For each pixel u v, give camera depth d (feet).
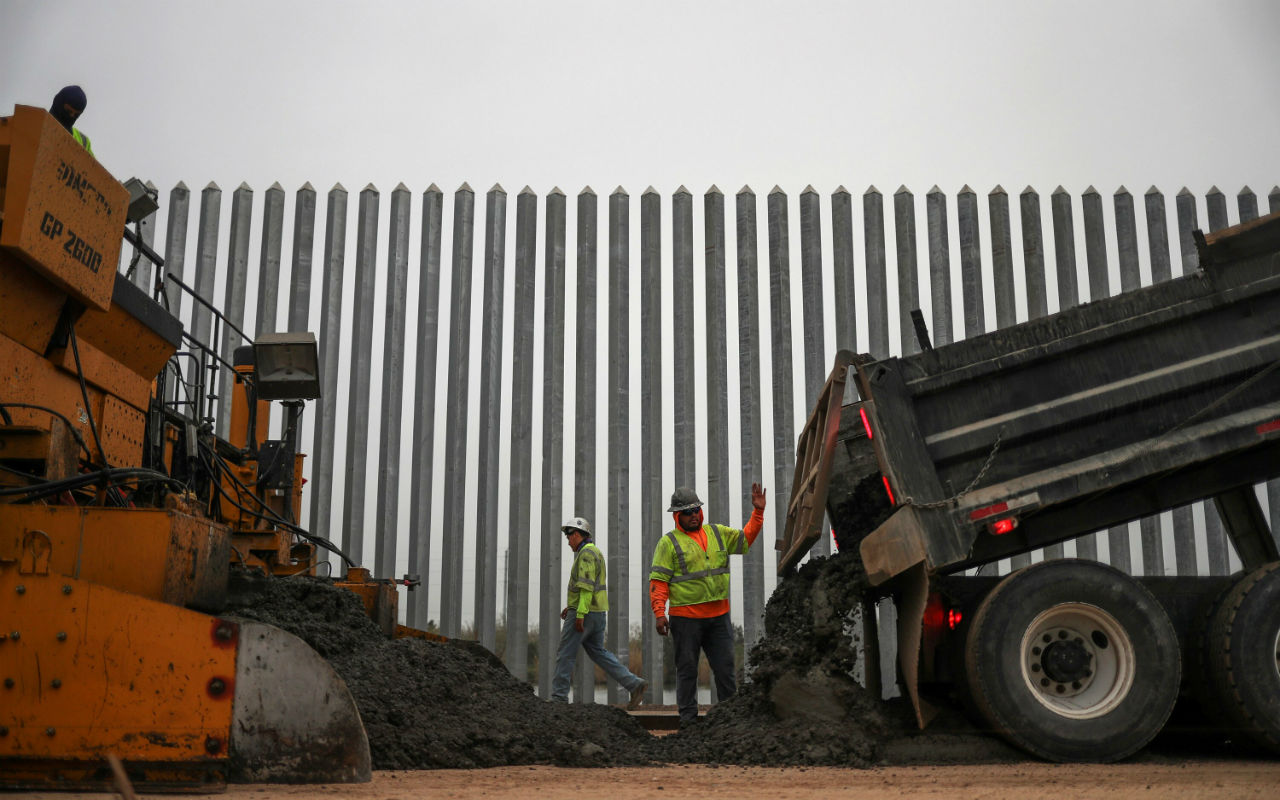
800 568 21.91
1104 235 38.40
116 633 13.16
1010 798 13.47
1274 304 19.65
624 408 37.22
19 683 13.00
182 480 21.68
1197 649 19.01
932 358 19.34
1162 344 19.44
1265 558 22.49
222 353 36.83
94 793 12.69
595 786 14.67
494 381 36.94
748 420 37.06
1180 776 15.94
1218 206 39.14
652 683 35.12
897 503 18.70
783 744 18.52
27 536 13.35
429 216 37.99
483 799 12.78
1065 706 18.02
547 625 35.63
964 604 19.36
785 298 37.96
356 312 37.19
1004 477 18.89
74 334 16.48
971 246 38.32
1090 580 18.02
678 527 26.40
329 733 13.44
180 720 13.06
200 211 37.60
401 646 20.36
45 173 15.16
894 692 32.01
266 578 19.17
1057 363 19.35
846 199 38.52
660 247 38.37
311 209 37.86
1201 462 19.38
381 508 35.94
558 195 38.47
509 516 36.22
